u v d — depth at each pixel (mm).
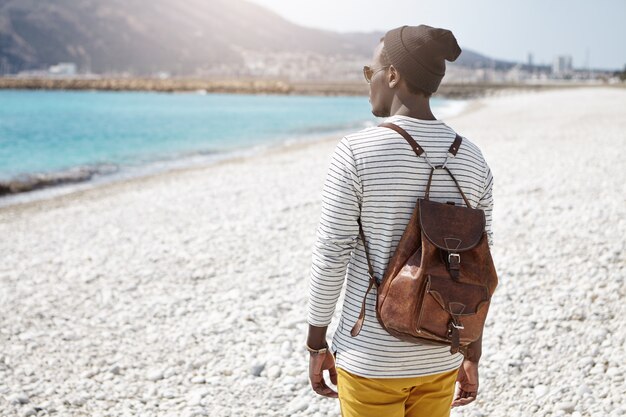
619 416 3793
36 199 14727
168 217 11008
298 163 18406
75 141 31609
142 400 4445
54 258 8641
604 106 41062
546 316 5359
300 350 5125
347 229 2031
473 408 4141
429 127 2064
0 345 5527
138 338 5605
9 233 10695
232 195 12859
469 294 1889
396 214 2004
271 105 85562
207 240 8969
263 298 6402
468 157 2092
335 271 2051
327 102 100250
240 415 4160
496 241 7672
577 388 4207
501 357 4746
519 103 61188
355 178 1996
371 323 2033
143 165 21172
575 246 7090
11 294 7051
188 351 5262
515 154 15984
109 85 157125
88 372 4934
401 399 2113
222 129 39312
